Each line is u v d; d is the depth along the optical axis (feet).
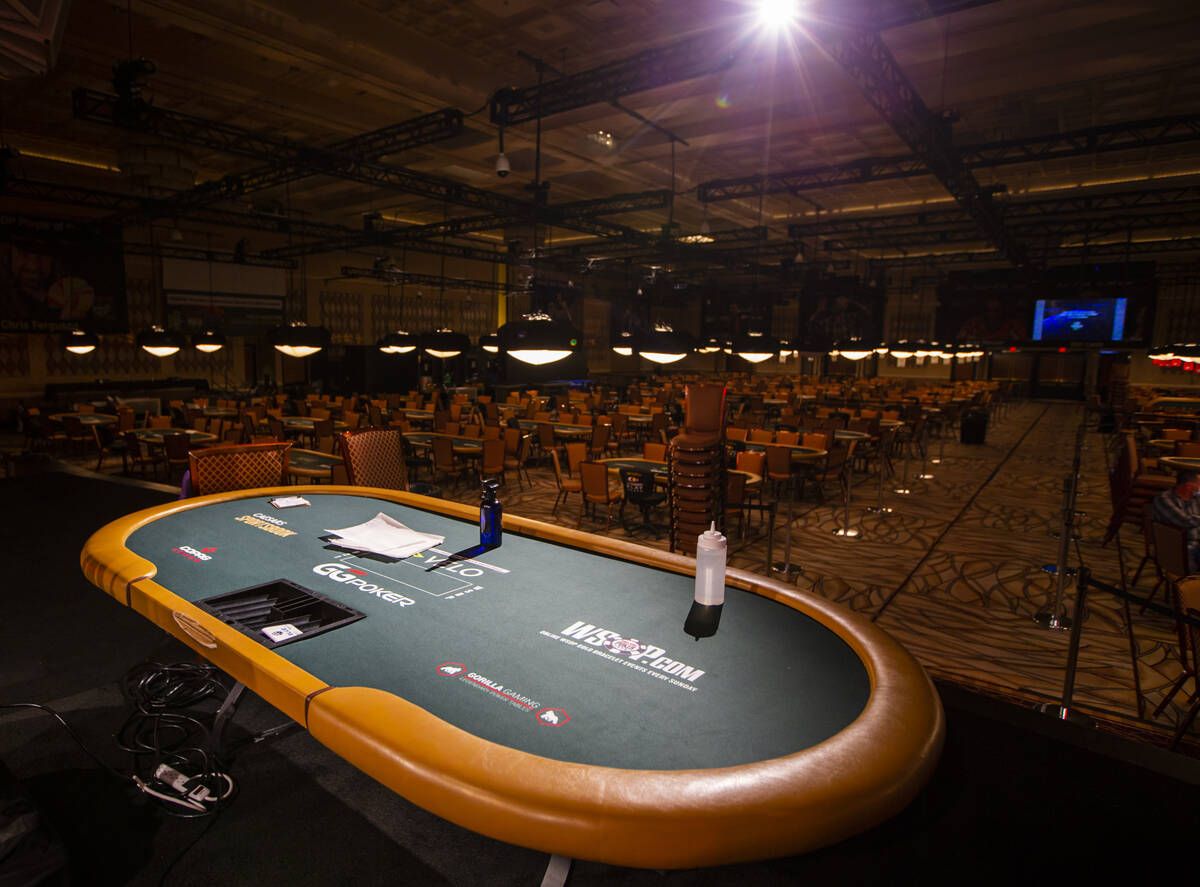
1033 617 15.99
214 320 55.36
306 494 12.01
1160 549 13.33
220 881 6.82
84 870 6.93
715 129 34.37
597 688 5.41
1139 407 53.57
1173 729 11.07
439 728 4.62
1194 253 65.51
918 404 46.98
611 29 24.50
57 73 28.17
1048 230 50.72
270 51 24.35
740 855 3.90
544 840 3.94
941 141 28.32
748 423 40.47
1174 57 25.07
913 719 4.85
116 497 22.11
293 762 8.73
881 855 6.73
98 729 9.44
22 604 13.70
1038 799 7.41
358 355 64.44
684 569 8.13
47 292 45.16
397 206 54.44
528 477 33.19
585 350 87.92
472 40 25.48
